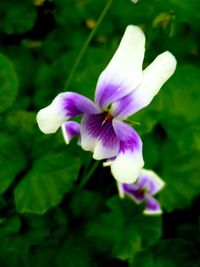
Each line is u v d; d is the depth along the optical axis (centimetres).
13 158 7
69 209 7
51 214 7
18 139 7
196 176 7
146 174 6
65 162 6
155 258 7
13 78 7
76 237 7
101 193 7
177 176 7
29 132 7
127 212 7
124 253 7
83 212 7
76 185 7
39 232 7
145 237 7
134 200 7
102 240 7
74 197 7
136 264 7
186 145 7
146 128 7
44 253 7
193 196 7
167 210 7
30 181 6
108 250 7
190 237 7
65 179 6
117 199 7
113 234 7
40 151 7
